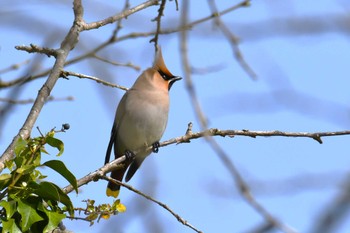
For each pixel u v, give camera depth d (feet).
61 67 31.01
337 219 18.04
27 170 26.30
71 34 31.78
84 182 30.32
